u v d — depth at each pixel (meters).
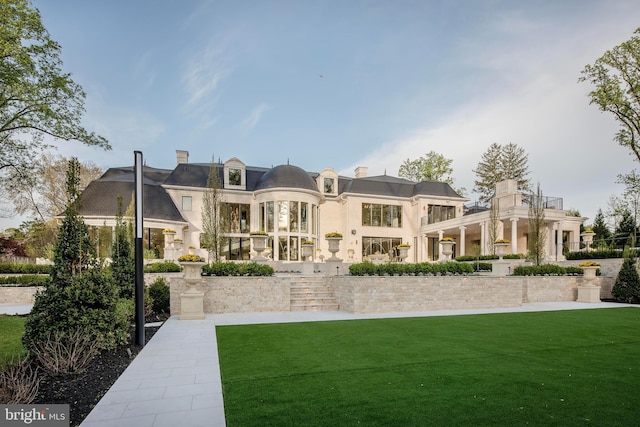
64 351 5.16
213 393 4.20
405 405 3.75
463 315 10.75
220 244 21.39
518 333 7.85
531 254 18.72
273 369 5.12
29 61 12.03
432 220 29.78
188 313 9.88
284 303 11.62
